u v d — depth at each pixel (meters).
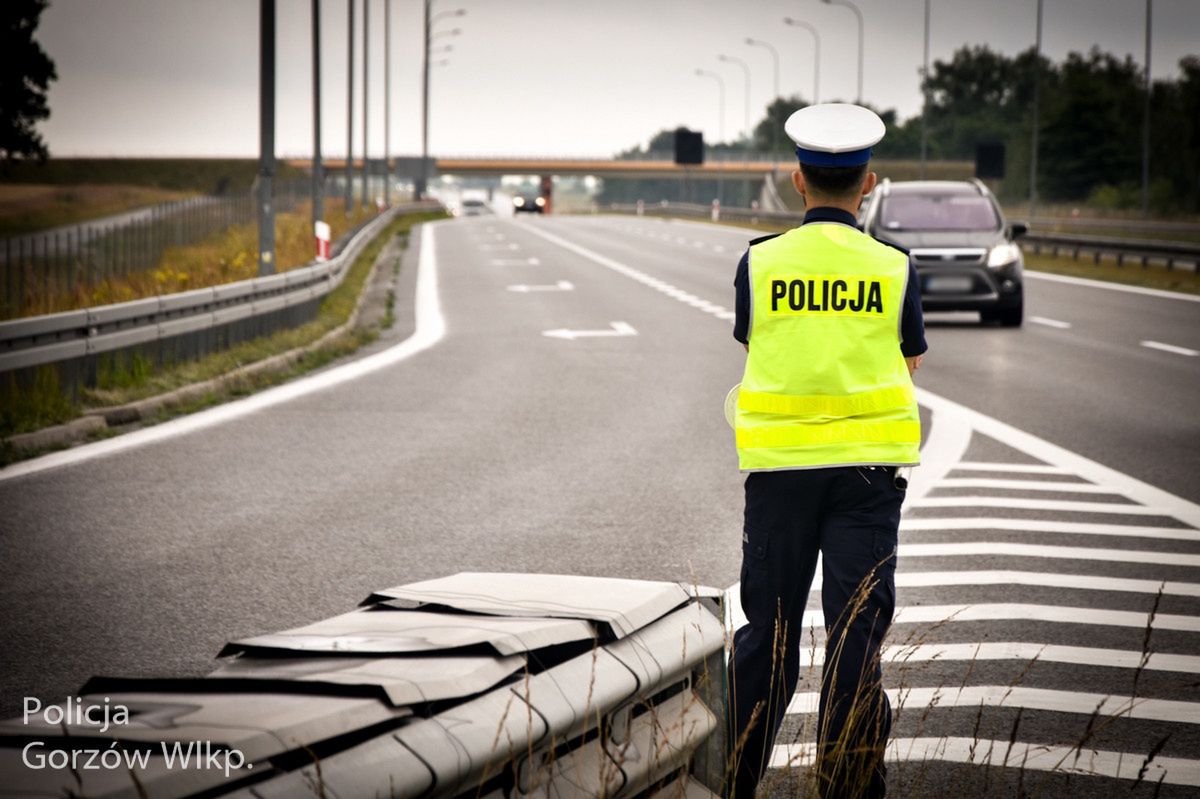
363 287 51.06
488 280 59.66
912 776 7.72
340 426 21.77
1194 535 14.53
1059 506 16.03
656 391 26.41
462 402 24.66
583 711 4.81
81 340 21.98
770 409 6.57
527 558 13.07
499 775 4.50
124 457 18.73
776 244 6.68
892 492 6.56
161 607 11.30
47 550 13.32
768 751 6.63
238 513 15.14
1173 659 10.19
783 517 6.58
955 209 41.62
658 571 12.61
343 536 13.98
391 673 4.53
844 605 6.47
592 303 48.31
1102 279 60.06
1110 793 7.59
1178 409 24.41
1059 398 25.77
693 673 5.84
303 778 3.84
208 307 27.84
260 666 4.71
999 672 9.81
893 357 6.60
